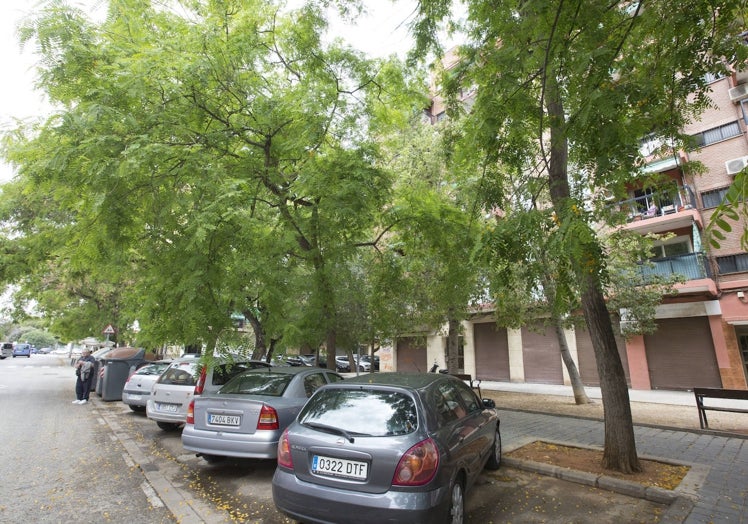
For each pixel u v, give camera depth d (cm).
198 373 746
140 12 615
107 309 1945
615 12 473
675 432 838
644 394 1515
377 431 354
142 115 557
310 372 657
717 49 446
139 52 544
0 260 1223
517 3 465
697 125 1664
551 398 1430
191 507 456
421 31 552
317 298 755
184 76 559
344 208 643
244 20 688
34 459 647
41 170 484
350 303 1180
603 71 408
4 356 5312
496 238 433
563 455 635
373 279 966
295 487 353
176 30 610
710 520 402
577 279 410
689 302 1566
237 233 566
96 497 489
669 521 403
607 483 510
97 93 519
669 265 1580
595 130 429
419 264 1021
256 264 571
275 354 755
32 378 2219
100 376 1462
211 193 546
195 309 515
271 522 419
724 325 1494
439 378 475
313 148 736
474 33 545
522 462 592
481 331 2234
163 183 566
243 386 615
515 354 2072
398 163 1234
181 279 532
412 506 313
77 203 550
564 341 1300
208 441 543
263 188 760
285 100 718
